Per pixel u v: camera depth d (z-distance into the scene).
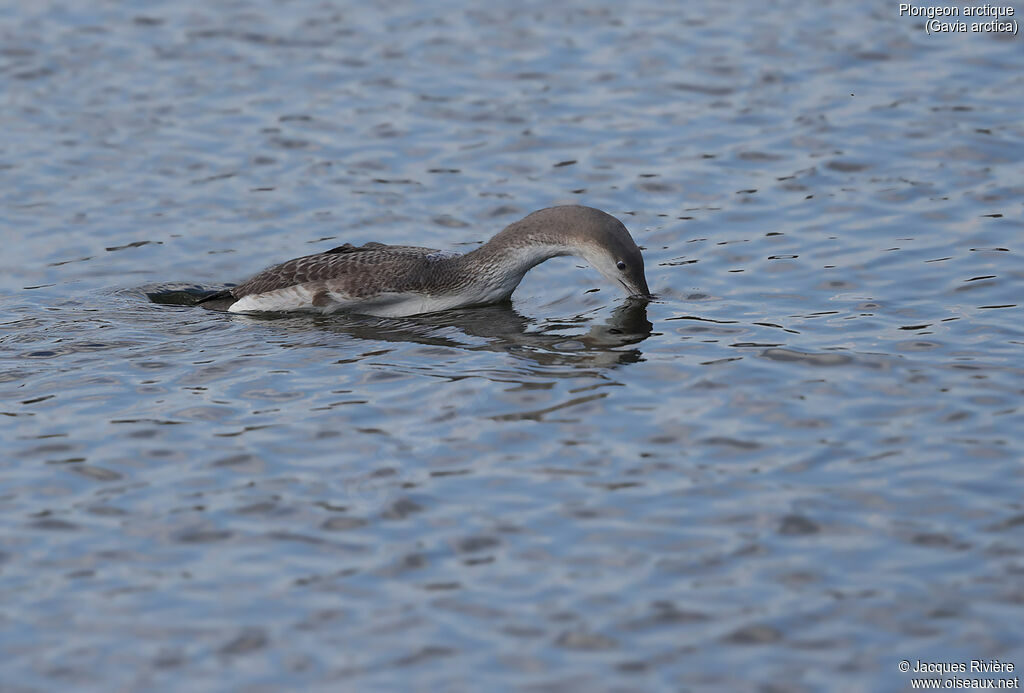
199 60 21.83
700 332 13.59
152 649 8.51
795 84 20.53
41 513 10.14
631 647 8.43
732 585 9.02
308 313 14.79
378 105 20.34
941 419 11.26
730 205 17.16
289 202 17.70
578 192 17.75
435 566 9.34
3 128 19.55
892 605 8.75
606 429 11.34
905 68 20.86
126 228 17.05
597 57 21.77
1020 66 20.67
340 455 10.96
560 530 9.74
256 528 9.87
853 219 16.45
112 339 13.77
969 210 16.38
